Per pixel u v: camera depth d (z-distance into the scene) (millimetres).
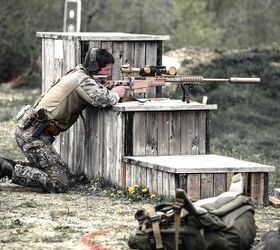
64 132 29109
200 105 26516
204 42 82000
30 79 70625
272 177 30141
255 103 50906
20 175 26344
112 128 26391
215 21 87625
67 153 28984
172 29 84875
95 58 26688
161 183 24469
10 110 48000
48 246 19422
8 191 26438
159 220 18578
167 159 25484
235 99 51094
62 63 28953
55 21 73125
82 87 26188
